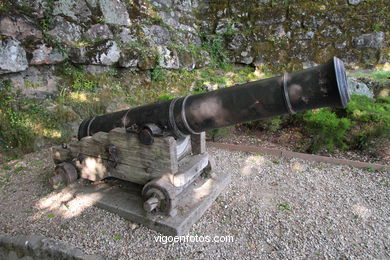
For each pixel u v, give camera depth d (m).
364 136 4.11
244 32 7.71
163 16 7.11
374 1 6.60
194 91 6.68
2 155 3.99
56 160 3.25
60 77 5.00
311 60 7.03
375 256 2.22
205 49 7.89
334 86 1.70
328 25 6.92
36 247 2.32
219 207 2.86
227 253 2.25
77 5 5.22
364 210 2.82
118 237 2.42
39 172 3.70
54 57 4.74
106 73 5.61
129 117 2.68
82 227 2.55
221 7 8.11
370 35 6.51
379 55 6.44
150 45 6.42
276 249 2.29
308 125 4.25
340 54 6.79
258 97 2.01
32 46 4.46
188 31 7.70
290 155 4.14
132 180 2.71
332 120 3.96
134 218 2.58
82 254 2.21
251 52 7.55
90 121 3.09
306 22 7.07
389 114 4.01
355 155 4.12
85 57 5.07
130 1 6.30
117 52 5.55
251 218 2.69
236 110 2.12
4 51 4.07
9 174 3.65
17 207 2.90
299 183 3.38
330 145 4.15
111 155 2.69
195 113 2.29
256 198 3.04
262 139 4.96
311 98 1.83
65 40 4.96
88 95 5.24
